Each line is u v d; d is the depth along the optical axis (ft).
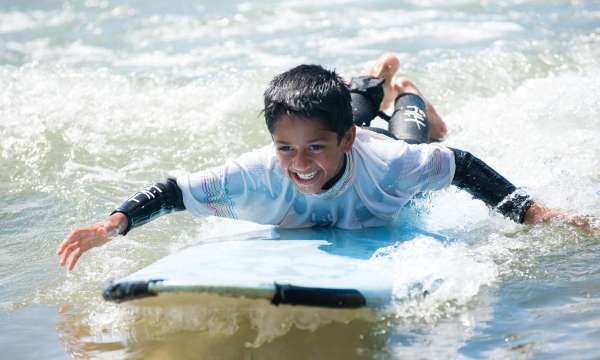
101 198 48.65
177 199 37.68
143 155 55.01
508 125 57.21
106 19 89.97
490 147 53.52
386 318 32.01
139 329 32.86
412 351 29.99
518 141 54.13
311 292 30.25
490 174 39.45
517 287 34.73
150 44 80.28
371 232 37.96
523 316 32.27
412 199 40.78
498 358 29.22
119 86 66.90
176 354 30.68
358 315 31.81
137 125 59.62
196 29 85.05
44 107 62.44
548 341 30.25
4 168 53.31
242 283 30.12
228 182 37.14
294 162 34.09
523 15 85.40
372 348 30.30
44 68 71.31
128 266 39.34
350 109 34.91
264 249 35.37
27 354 31.50
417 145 38.40
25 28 87.25
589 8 86.69
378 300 31.37
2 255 41.68
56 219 46.06
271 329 31.83
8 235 44.21
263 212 38.06
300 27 84.43
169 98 64.34
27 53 78.23
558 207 41.55
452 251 36.06
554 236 39.68
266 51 76.23
